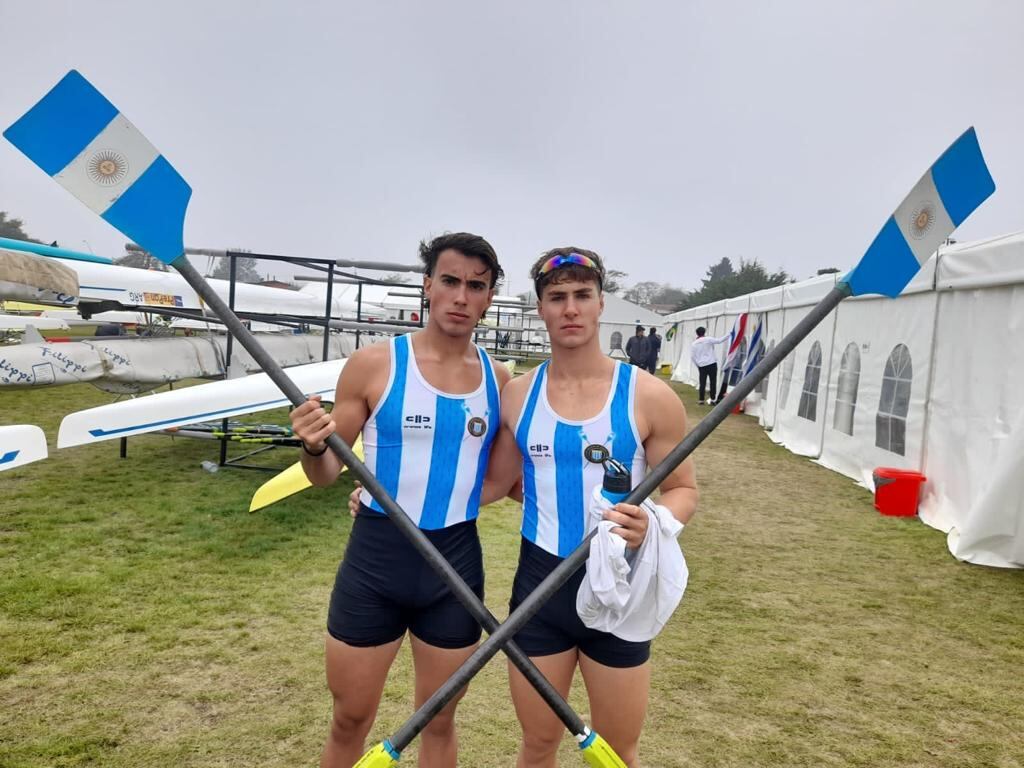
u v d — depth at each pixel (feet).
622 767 4.91
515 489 6.35
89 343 18.99
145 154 5.03
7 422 26.27
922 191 5.37
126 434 14.34
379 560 5.48
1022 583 12.73
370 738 7.48
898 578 12.92
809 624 10.75
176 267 5.07
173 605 10.49
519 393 5.59
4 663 8.55
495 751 7.25
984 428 15.19
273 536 13.99
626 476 4.85
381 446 5.60
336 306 39.91
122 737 7.17
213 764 6.79
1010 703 8.53
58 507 15.43
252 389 17.16
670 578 4.81
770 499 19.13
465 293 5.40
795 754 7.38
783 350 5.13
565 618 5.23
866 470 21.11
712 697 8.48
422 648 5.67
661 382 5.39
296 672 8.61
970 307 16.06
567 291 5.11
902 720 8.10
